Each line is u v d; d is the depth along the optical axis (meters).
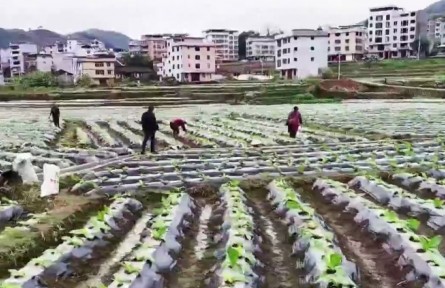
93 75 112.50
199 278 8.26
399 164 16.70
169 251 8.98
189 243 9.98
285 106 55.66
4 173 14.12
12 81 100.56
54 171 13.44
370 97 66.19
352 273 7.83
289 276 8.21
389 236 9.30
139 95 71.19
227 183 14.24
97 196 13.35
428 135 25.16
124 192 13.81
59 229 10.12
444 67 98.00
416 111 42.75
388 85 70.50
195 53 108.81
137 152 22.14
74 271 8.28
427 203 11.51
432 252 8.17
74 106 61.19
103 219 10.21
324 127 31.50
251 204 12.84
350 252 9.28
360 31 136.00
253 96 66.00
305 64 103.12
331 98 66.69
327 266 7.41
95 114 49.03
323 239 8.88
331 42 136.75
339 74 87.19
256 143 24.45
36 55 143.88
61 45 181.00
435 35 161.12
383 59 131.38
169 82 96.56
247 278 7.38
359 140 24.62
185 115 45.12
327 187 13.59
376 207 10.94
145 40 169.25
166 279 8.16
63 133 33.84
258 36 179.38
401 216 11.66
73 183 14.78
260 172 15.96
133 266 7.80
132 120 40.12
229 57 179.88
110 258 9.04
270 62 146.00
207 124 35.41
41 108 59.25
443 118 35.16
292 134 26.19
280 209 11.66
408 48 139.88
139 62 128.50
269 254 9.20
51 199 12.91
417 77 84.00
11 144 24.86
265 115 41.56
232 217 10.45
